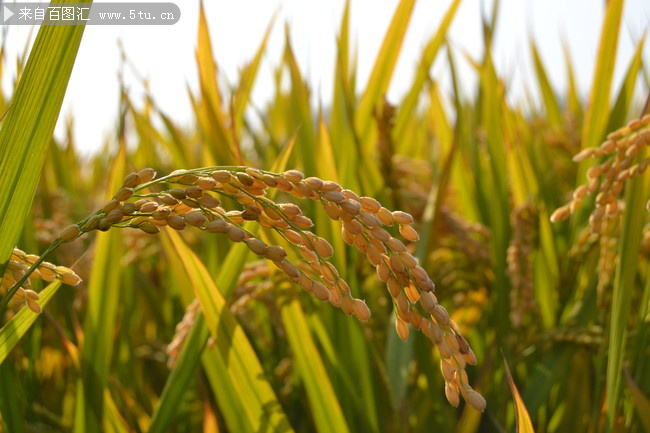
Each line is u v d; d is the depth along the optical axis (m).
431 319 0.27
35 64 0.32
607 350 0.47
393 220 0.27
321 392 0.44
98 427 0.45
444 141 0.74
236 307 0.48
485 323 0.68
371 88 0.68
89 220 0.28
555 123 0.98
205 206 0.29
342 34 0.71
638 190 0.42
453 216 0.62
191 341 0.43
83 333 0.47
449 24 0.69
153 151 0.84
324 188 0.27
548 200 0.72
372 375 0.52
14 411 0.41
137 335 0.78
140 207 0.28
